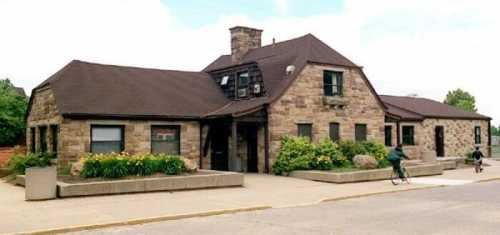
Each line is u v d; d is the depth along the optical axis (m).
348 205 14.64
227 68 28.16
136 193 17.00
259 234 10.18
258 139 25.11
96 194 16.27
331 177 20.80
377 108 29.20
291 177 22.86
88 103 22.47
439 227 10.81
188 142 24.81
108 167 17.78
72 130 21.48
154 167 18.61
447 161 29.00
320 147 23.77
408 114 34.69
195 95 27.17
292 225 11.21
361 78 28.47
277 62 27.48
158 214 12.59
